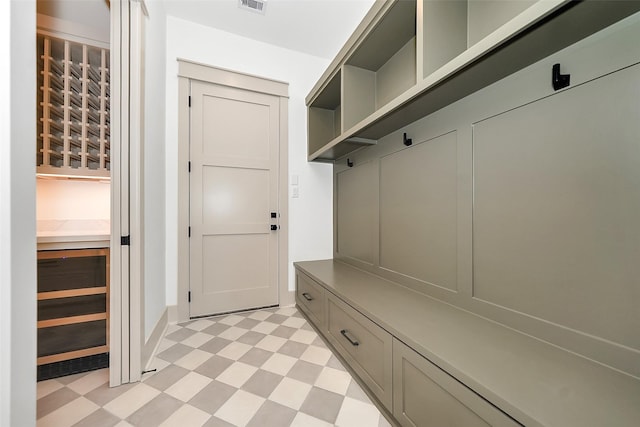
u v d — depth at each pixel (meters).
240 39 2.41
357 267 2.32
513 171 1.08
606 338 0.81
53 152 1.77
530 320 1.01
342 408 1.22
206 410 1.21
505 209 1.11
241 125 2.44
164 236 2.12
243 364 1.58
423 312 1.27
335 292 1.66
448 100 1.32
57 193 1.98
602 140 0.82
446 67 1.06
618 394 0.69
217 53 2.33
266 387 1.37
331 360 1.62
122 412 1.19
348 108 1.94
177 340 1.88
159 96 1.95
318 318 1.98
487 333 1.04
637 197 0.75
